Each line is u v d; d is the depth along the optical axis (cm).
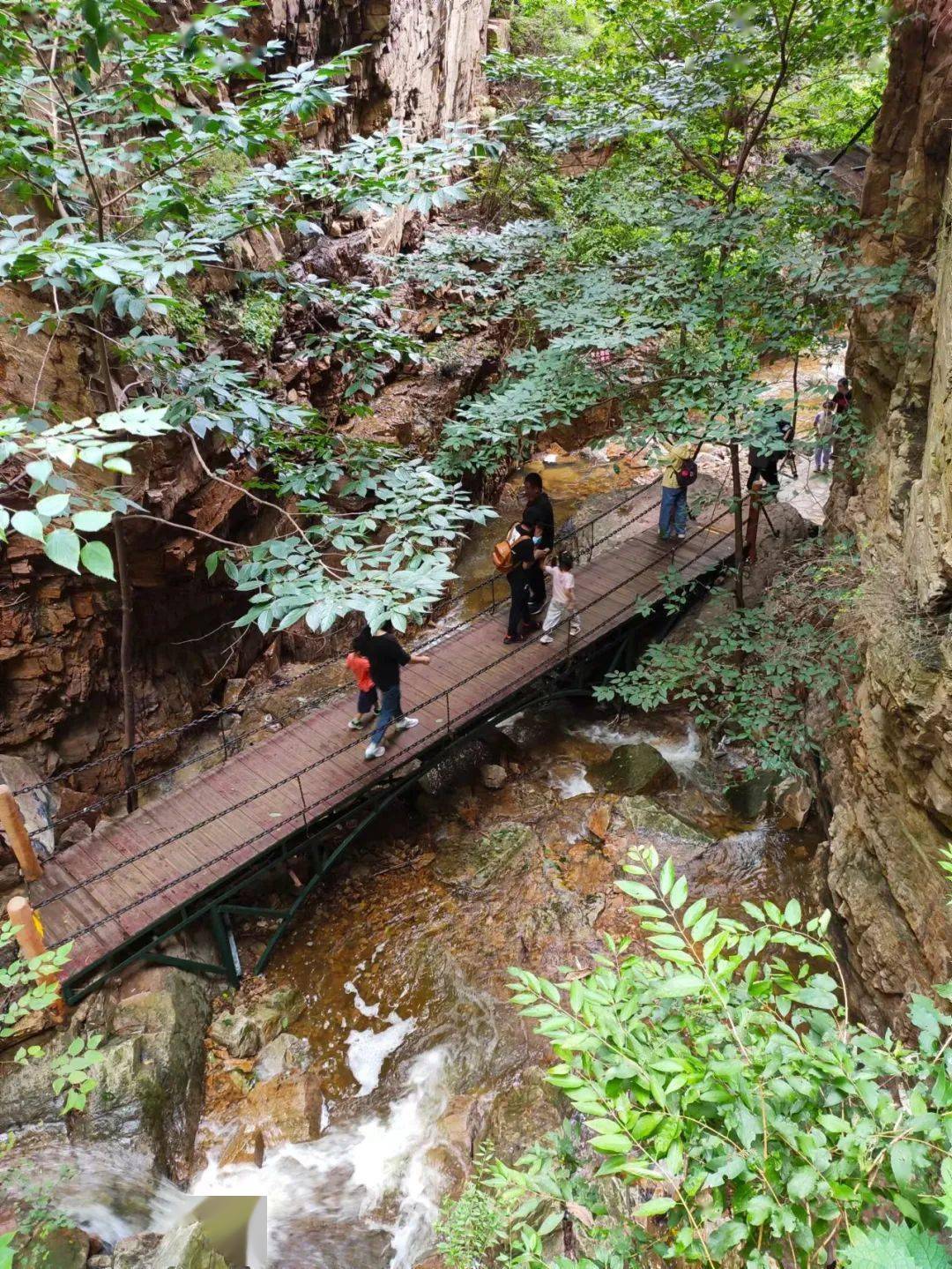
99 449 271
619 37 909
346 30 1197
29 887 683
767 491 905
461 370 1344
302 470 648
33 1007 462
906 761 476
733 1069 172
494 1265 420
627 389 872
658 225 866
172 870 703
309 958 759
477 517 560
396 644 760
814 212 838
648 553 1191
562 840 859
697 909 205
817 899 748
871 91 1005
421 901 809
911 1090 182
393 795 826
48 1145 532
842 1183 165
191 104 759
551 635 1002
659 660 851
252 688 1037
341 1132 620
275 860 743
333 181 630
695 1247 166
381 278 1248
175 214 511
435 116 1543
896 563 521
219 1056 663
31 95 612
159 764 884
